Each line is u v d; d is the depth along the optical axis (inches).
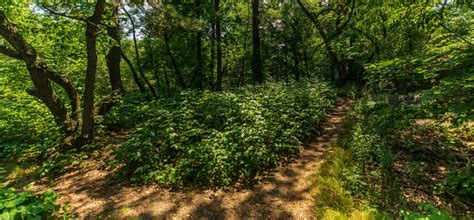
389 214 162.9
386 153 215.2
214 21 572.1
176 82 738.2
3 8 316.8
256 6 660.1
